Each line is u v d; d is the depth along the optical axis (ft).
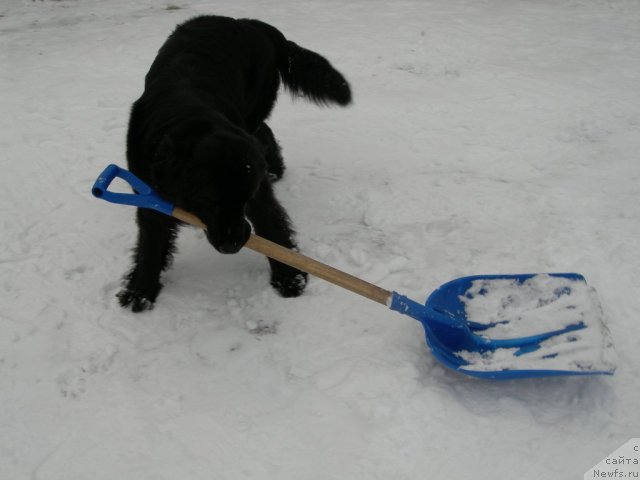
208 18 7.44
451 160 9.11
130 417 5.16
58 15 16.63
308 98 8.59
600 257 6.78
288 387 5.40
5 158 9.23
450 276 6.66
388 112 10.64
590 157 8.95
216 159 5.03
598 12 16.28
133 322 6.21
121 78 12.13
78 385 5.47
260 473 4.66
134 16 16.40
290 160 9.28
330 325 6.07
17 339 5.98
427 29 14.82
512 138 9.62
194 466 4.74
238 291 6.66
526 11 16.55
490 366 5.24
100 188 5.05
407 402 5.13
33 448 4.92
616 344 5.72
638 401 5.16
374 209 7.97
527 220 7.54
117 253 7.23
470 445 4.82
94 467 4.76
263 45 7.77
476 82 11.73
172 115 5.79
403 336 5.86
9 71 12.48
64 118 10.50
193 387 5.45
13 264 7.01
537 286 5.92
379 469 4.66
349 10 16.58
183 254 7.30
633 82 11.44
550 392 5.28
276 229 6.50
